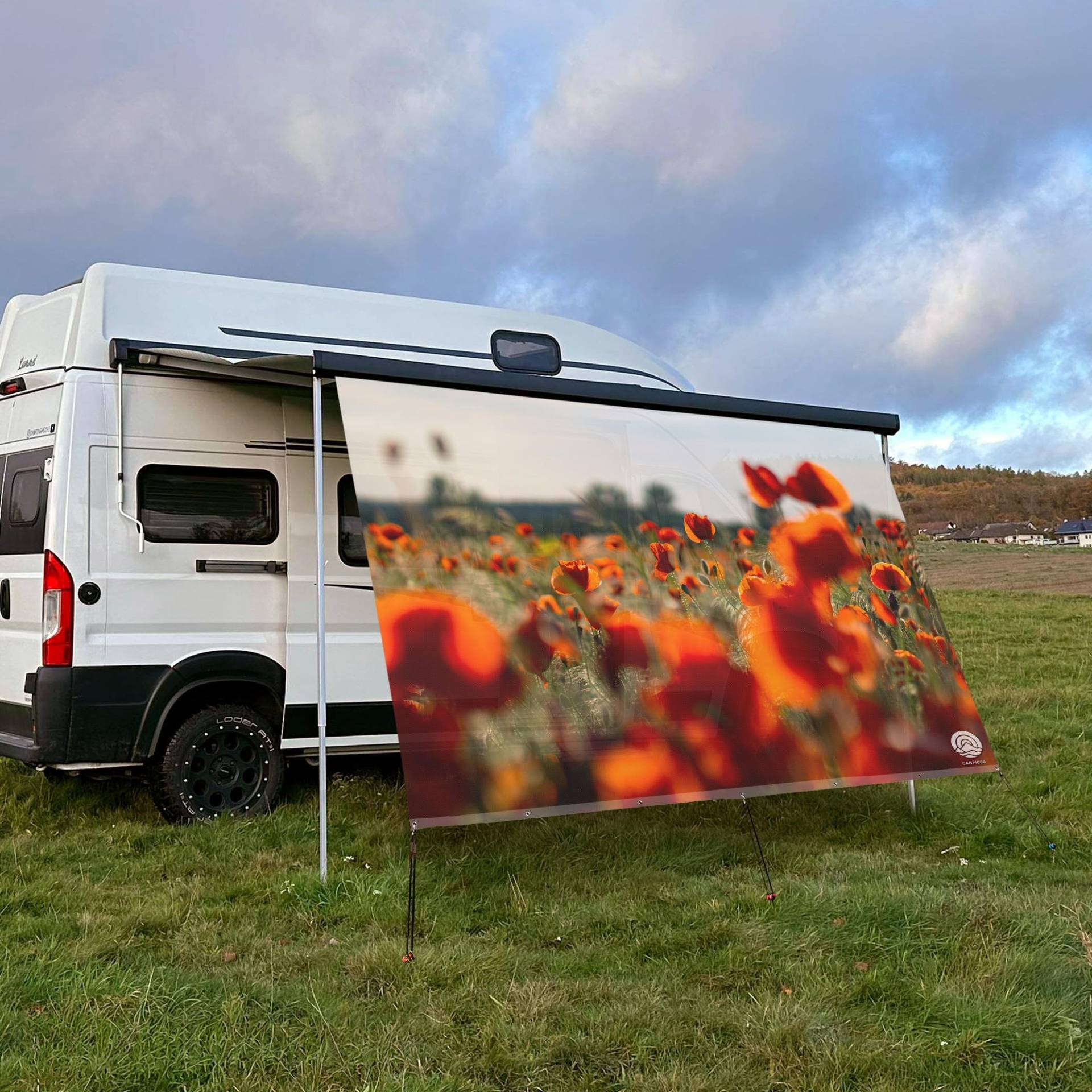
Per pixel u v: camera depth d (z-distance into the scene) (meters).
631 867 5.57
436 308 7.30
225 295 6.67
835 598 6.32
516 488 5.53
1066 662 13.28
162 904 4.85
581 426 5.85
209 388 6.53
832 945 4.43
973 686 11.42
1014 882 5.52
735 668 5.82
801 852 5.97
